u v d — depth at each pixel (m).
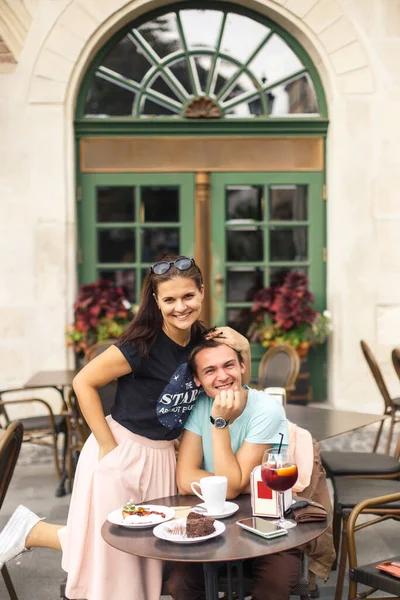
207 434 2.87
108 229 7.34
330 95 7.21
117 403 2.93
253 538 2.36
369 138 7.14
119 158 7.29
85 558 2.83
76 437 5.70
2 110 6.92
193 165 7.33
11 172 6.95
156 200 7.36
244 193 7.39
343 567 3.33
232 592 2.59
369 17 7.08
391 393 7.21
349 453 4.35
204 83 7.31
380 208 7.17
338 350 7.19
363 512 3.35
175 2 7.13
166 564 2.92
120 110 7.27
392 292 7.19
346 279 7.18
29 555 4.17
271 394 3.68
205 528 2.36
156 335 2.82
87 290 6.88
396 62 7.10
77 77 6.98
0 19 6.88
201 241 7.36
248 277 7.42
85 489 2.86
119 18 6.96
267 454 2.48
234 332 2.95
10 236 6.96
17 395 6.98
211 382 2.76
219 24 7.26
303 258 7.43
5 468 3.02
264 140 7.36
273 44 7.30
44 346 7.00
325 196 7.39
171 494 2.90
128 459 2.84
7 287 6.96
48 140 6.97
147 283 2.80
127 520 2.49
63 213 7.01
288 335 6.99
